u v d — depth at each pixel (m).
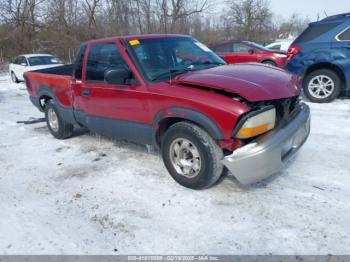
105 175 4.07
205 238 2.76
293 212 3.01
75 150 5.07
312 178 3.62
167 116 3.46
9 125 6.96
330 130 5.21
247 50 11.42
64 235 2.93
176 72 3.79
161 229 2.92
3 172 4.40
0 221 3.21
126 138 4.24
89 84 4.42
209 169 3.26
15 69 15.08
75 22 29.06
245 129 2.98
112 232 2.92
